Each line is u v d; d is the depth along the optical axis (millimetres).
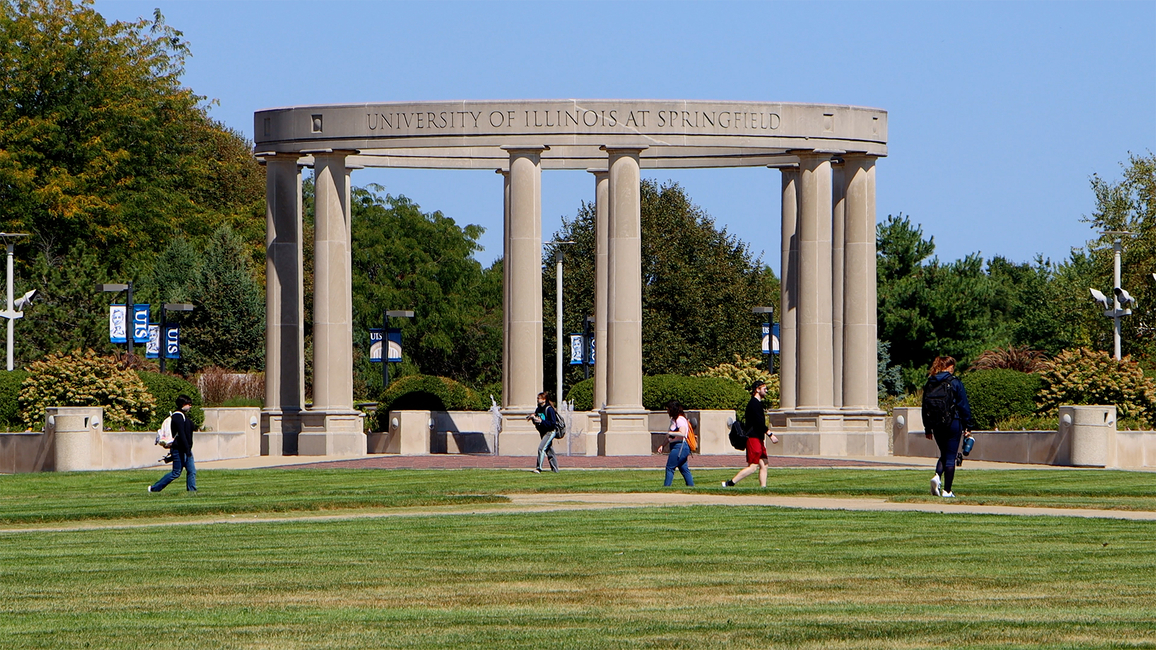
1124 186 77250
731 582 18406
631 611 16406
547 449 39812
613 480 36188
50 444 43344
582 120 50531
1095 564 19797
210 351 85375
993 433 47875
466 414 57594
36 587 18312
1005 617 15852
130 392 49750
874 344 54125
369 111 51438
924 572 19125
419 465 44000
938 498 29625
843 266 54875
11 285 58188
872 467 42438
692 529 24141
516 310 50906
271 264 53750
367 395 85375
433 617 16094
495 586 18234
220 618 16078
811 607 16594
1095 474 38438
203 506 28625
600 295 56531
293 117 52312
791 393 56469
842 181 54750
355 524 25547
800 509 27562
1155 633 14797
